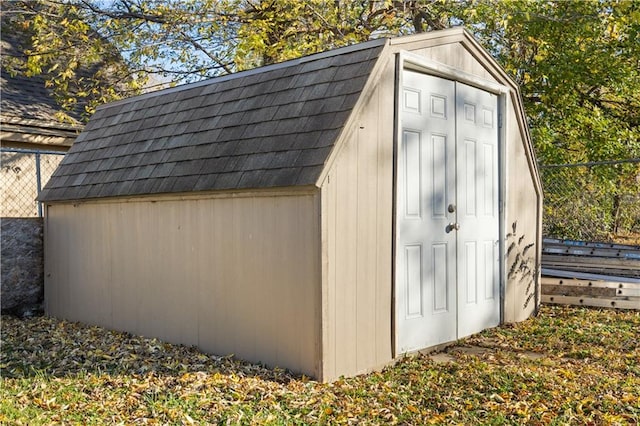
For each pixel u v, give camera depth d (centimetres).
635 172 1380
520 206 771
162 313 652
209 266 596
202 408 436
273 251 534
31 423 402
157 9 1302
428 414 433
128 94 1376
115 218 708
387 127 554
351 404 446
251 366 540
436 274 626
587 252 927
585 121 1341
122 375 525
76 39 1304
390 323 561
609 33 1346
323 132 512
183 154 633
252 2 1367
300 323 512
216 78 688
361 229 529
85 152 793
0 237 795
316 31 1262
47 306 816
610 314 797
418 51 592
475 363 559
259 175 528
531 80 1350
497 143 732
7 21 1377
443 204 636
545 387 486
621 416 423
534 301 800
